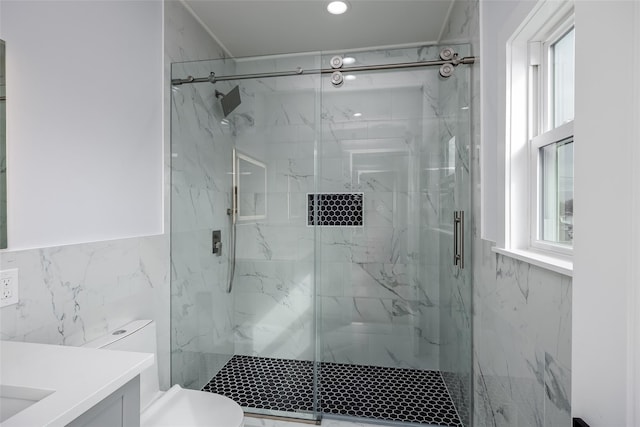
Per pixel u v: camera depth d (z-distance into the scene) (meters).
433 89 2.15
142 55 1.77
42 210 1.20
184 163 2.07
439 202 2.21
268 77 2.12
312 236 2.21
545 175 1.24
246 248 2.25
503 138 1.34
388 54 2.00
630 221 0.40
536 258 1.07
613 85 0.42
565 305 0.90
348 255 2.36
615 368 0.42
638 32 0.40
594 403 0.44
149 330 1.57
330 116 2.32
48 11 1.23
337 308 2.37
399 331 2.33
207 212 2.16
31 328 1.15
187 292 2.08
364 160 2.30
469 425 1.83
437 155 2.19
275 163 2.17
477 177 1.73
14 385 0.75
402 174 2.27
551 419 0.98
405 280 2.32
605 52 0.43
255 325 2.26
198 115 2.10
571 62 1.12
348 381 2.26
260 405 2.00
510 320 1.30
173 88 2.03
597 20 0.44
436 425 1.88
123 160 1.63
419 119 2.20
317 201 2.18
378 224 2.33
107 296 1.50
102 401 0.76
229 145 2.16
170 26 1.98
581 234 0.46
